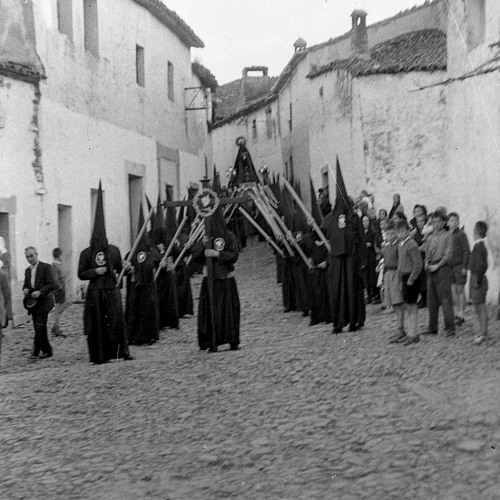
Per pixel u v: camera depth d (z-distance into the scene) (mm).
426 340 13484
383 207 25578
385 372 11117
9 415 10906
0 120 21250
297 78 35469
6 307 15109
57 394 11945
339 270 15492
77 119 25234
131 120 29609
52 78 23734
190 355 14438
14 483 8055
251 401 10344
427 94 25094
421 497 6594
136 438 9266
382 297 19094
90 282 14945
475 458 7301
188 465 8133
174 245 19438
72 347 17562
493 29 16578
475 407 8812
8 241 21406
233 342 14734
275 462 7945
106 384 12281
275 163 42469
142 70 31094
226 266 14758
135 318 17047
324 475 7395
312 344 14320
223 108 52906
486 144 17047
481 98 17234
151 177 31562
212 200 14672
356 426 8750
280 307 21531
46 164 23109
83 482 7930
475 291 12703
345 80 27547
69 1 25125
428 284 14109
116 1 28531
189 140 36812
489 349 12117
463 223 18562
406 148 25344
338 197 15477
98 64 26891
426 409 9023
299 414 9500
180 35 35344
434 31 27562
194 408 10297
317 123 31625
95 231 14883
